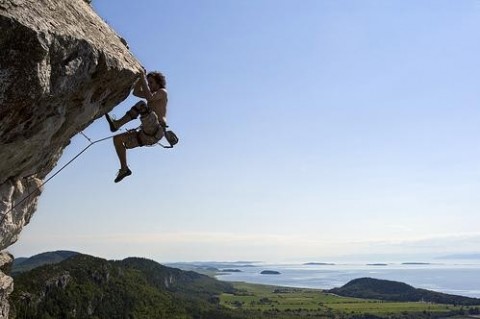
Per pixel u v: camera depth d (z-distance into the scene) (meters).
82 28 6.42
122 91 7.60
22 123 6.06
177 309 101.19
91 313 84.25
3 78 5.36
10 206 7.93
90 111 7.27
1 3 5.25
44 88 5.69
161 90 8.38
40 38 5.42
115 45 7.16
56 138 7.34
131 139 8.37
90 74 6.38
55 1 6.28
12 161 6.96
